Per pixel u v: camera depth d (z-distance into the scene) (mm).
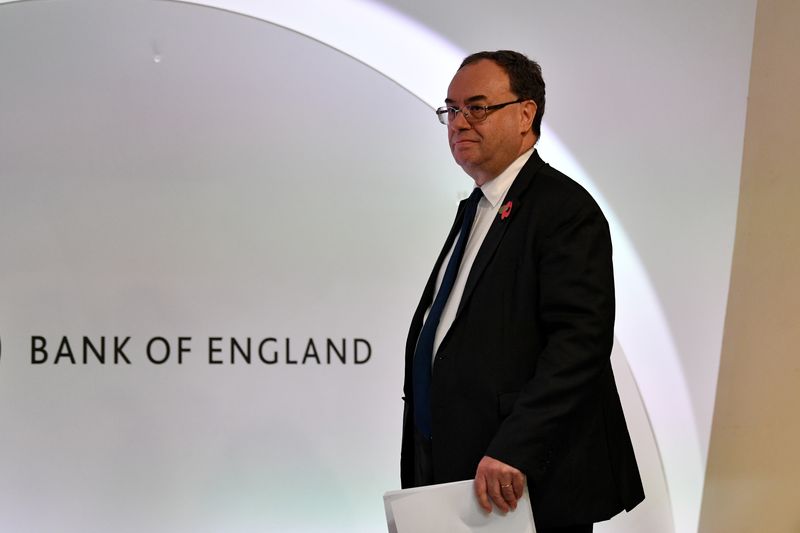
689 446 3145
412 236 3172
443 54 3150
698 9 3193
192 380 3000
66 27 3020
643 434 3104
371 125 3172
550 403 1652
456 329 1822
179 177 3041
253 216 3078
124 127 3025
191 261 3027
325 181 3131
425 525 1672
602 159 3143
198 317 3018
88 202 2984
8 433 2883
